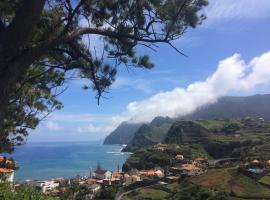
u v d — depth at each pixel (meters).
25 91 15.62
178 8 11.11
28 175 153.25
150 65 12.09
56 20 11.12
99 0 11.22
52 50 11.02
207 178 108.69
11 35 9.02
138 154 191.50
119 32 11.02
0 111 8.75
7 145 17.19
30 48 9.34
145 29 11.20
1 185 11.68
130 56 11.98
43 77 13.98
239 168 109.56
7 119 16.47
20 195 11.62
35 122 17.58
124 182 122.50
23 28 9.06
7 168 17.94
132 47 11.58
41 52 9.55
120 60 11.98
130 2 11.18
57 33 10.69
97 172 147.12
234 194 91.75
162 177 130.50
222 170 115.69
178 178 122.38
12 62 9.01
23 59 9.19
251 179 100.75
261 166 113.25
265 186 96.75
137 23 11.15
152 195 98.88
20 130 17.62
